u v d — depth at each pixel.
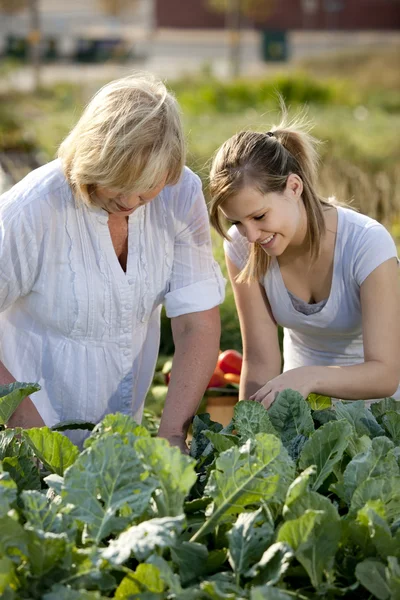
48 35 37.94
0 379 2.46
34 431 1.88
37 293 2.51
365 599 1.58
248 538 1.58
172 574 1.45
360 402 2.13
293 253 2.75
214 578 1.56
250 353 2.92
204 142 11.76
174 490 1.63
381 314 2.61
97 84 23.61
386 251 2.62
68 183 2.39
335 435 1.84
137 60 35.19
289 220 2.53
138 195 2.19
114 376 2.66
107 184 2.13
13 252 2.38
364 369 2.54
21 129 14.16
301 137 2.64
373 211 8.00
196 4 44.84
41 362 2.63
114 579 1.48
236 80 23.41
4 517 1.47
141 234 2.53
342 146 12.12
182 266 2.64
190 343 2.60
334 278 2.71
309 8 42.97
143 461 1.65
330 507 1.59
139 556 1.45
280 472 1.68
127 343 2.64
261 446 1.69
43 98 21.67
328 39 41.56
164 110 2.15
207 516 1.69
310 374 2.46
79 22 45.78
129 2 41.69
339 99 21.70
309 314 2.81
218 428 2.19
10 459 1.88
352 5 43.03
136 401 2.83
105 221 2.43
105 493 1.62
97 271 2.48
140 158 2.09
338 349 2.92
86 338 2.59
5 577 1.43
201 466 2.00
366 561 1.52
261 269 2.80
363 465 1.77
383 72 29.25
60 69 32.88
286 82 21.34
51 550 1.48
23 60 35.03
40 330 2.62
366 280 2.63
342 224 2.71
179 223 2.60
